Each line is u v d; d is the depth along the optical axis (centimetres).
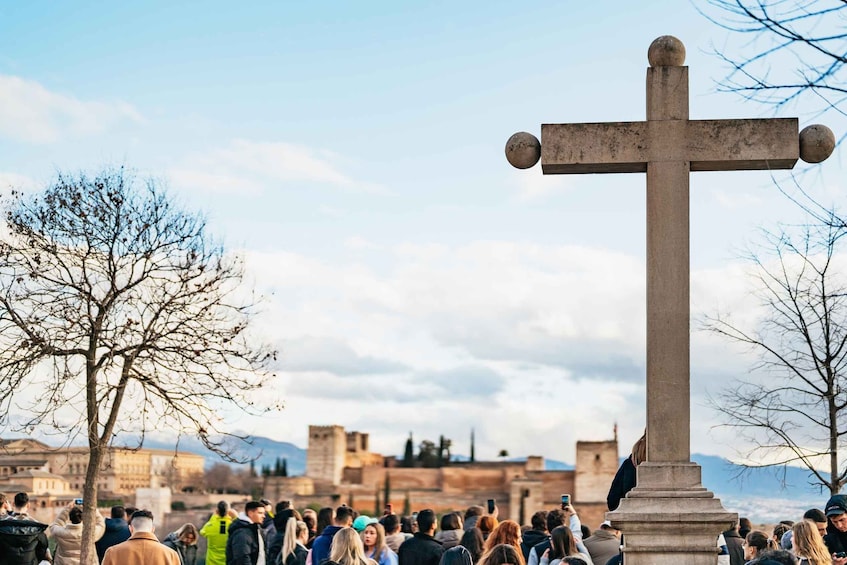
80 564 1998
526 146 1161
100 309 2389
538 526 1599
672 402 1116
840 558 1234
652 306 1133
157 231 2475
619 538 1577
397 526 1919
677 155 1148
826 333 2112
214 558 1994
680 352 1123
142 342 2397
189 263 2480
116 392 2381
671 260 1137
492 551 1133
